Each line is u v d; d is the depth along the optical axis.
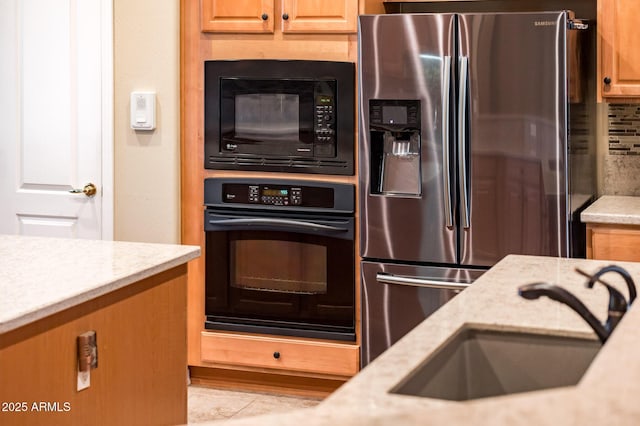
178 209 4.30
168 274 2.79
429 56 3.76
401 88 3.81
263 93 4.10
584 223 4.04
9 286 2.28
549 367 1.78
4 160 4.58
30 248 2.83
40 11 4.48
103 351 2.44
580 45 3.92
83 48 4.41
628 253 3.69
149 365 2.70
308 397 4.23
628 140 4.29
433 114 3.78
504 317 1.88
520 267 2.55
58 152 4.50
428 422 0.88
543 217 3.69
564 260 2.68
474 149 3.73
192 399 4.17
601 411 0.90
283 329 4.18
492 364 1.82
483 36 3.68
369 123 3.88
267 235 4.14
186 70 4.27
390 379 1.40
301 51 4.07
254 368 4.24
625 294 2.12
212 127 4.20
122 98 4.34
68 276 2.41
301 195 4.08
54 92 4.48
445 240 3.82
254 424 0.99
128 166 4.36
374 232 3.92
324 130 4.03
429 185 3.82
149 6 4.26
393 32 3.80
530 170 3.68
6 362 2.05
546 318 1.87
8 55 4.55
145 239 4.36
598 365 1.16
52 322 2.21
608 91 3.86
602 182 4.35
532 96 3.65
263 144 4.13
